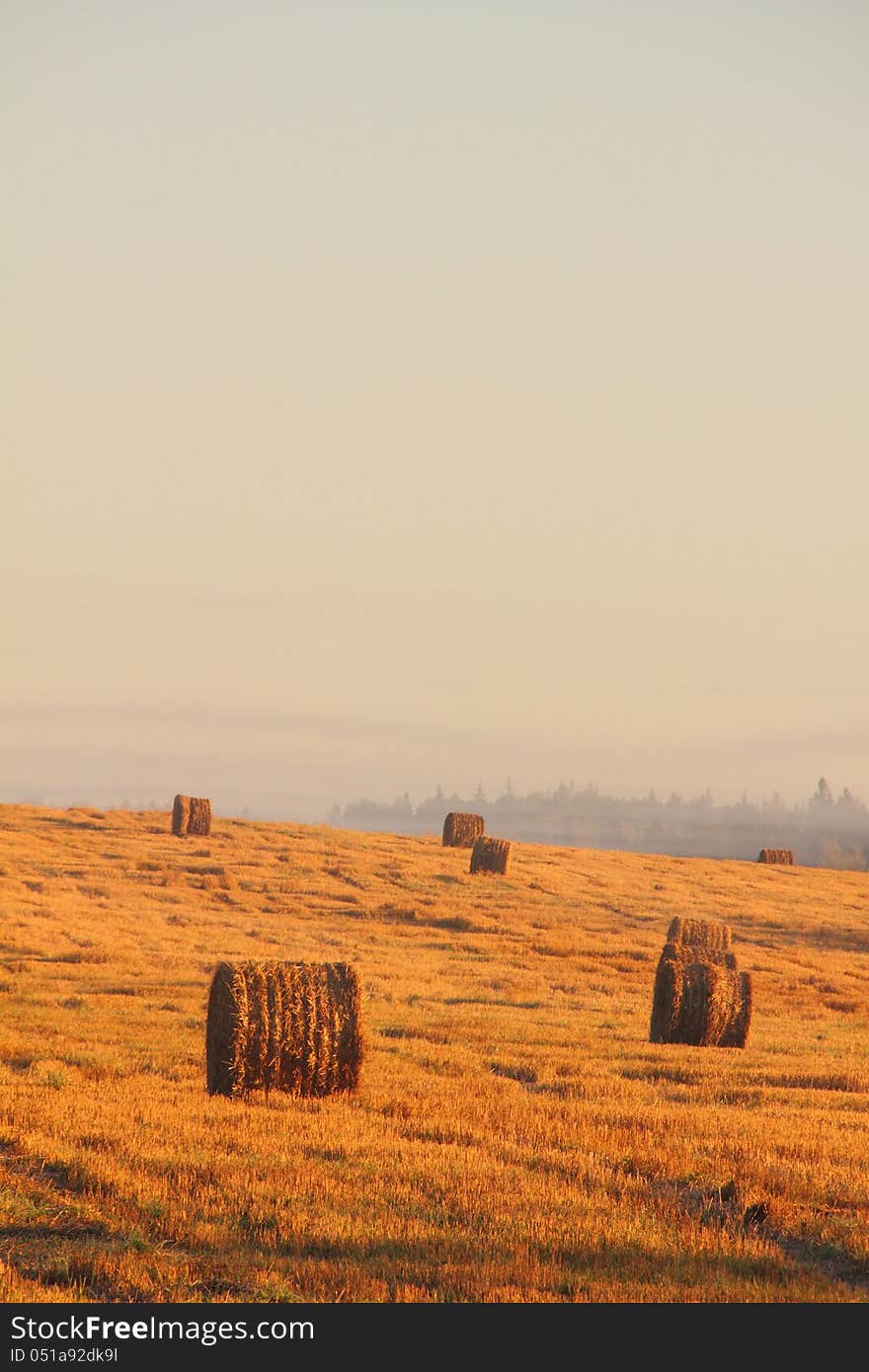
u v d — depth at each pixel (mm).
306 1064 70312
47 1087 65375
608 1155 56094
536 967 147500
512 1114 64062
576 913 198750
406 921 181500
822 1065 87812
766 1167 54219
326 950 149000
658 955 163625
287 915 179375
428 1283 40219
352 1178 50219
